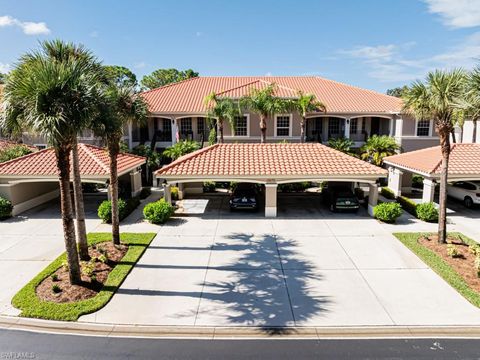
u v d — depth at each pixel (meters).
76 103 10.08
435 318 10.01
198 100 32.88
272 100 25.97
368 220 19.53
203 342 8.98
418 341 9.00
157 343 8.94
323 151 21.92
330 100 32.81
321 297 11.20
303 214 20.80
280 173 19.61
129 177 26.55
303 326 9.65
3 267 13.44
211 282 12.26
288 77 39.22
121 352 8.57
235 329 9.55
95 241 15.92
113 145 14.42
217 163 20.58
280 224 18.84
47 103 9.73
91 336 9.25
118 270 13.00
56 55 12.10
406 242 15.85
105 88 12.71
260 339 9.11
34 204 22.70
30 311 10.15
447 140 14.80
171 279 12.48
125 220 19.64
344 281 12.28
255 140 31.28
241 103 26.22
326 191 22.91
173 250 15.17
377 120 33.75
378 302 10.88
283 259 14.20
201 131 33.50
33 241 16.28
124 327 9.64
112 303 10.85
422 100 14.25
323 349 8.67
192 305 10.74
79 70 10.66
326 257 14.38
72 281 11.62
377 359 8.29
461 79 13.41
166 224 18.89
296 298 11.15
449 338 9.14
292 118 31.08
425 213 19.16
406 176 26.28
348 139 29.75
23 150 26.48
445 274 12.57
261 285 12.02
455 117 14.08
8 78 10.33
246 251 15.05
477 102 12.24
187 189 26.80
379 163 28.14
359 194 24.77
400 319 9.97
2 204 19.52
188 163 20.55
